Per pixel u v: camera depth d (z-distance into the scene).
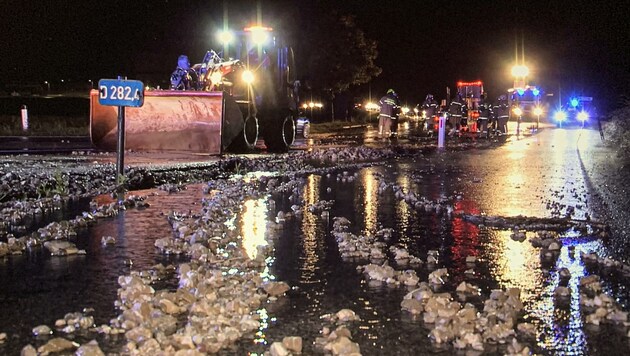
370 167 20.03
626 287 7.01
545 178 16.84
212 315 5.73
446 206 12.04
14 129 34.53
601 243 9.11
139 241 8.86
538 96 56.75
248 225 10.20
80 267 7.56
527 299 6.54
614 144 26.19
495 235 9.65
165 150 21.62
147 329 5.31
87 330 5.57
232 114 21.25
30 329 5.62
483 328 5.54
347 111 65.75
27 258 7.96
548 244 8.89
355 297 6.58
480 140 34.44
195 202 12.23
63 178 13.86
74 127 37.94
